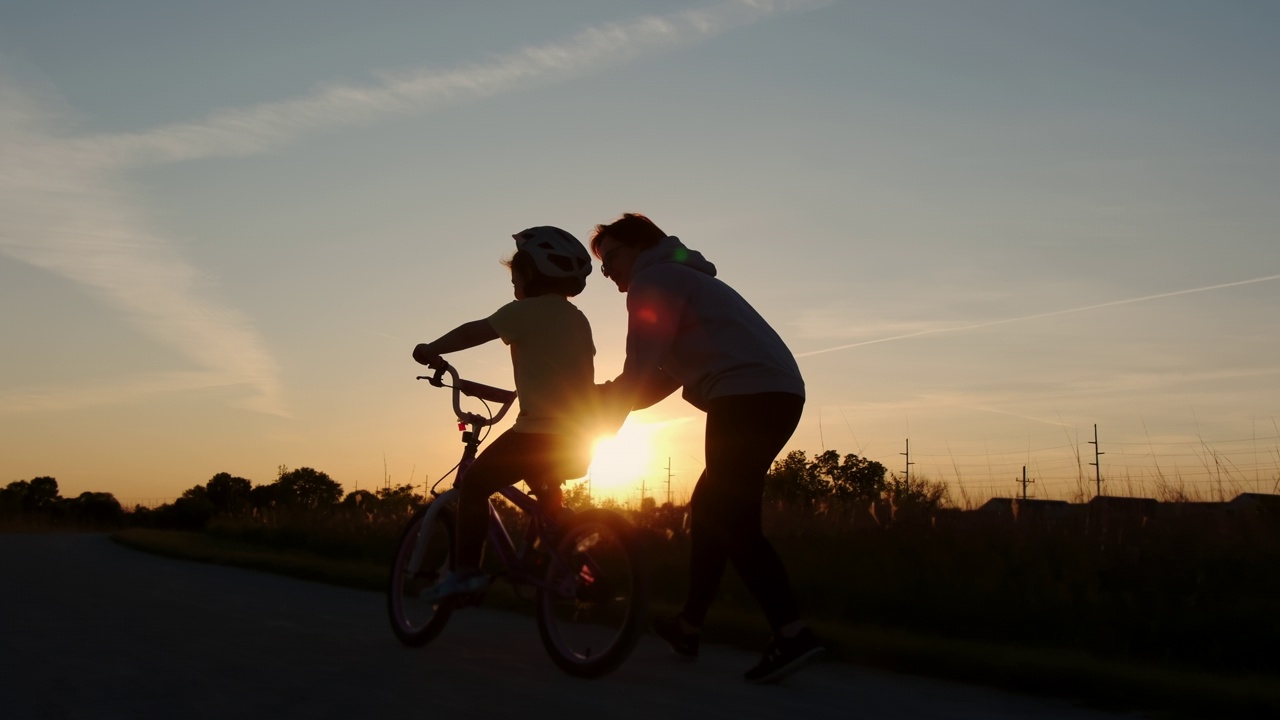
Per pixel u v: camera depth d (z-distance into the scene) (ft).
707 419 14.66
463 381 16.56
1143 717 12.03
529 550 15.35
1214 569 17.94
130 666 13.87
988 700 12.91
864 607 19.03
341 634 17.39
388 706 11.76
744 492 14.17
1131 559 18.43
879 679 14.24
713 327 14.64
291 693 12.34
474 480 15.39
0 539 49.90
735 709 12.10
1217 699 12.12
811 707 12.33
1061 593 17.57
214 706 11.59
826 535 24.17
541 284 15.89
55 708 11.41
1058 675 13.25
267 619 18.94
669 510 27.55
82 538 54.44
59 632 16.79
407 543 16.99
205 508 96.68
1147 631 15.78
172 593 23.06
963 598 18.20
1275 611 15.62
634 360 14.49
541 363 15.38
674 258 15.28
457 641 16.99
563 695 12.69
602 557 14.39
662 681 13.87
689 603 15.52
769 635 16.65
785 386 14.42
